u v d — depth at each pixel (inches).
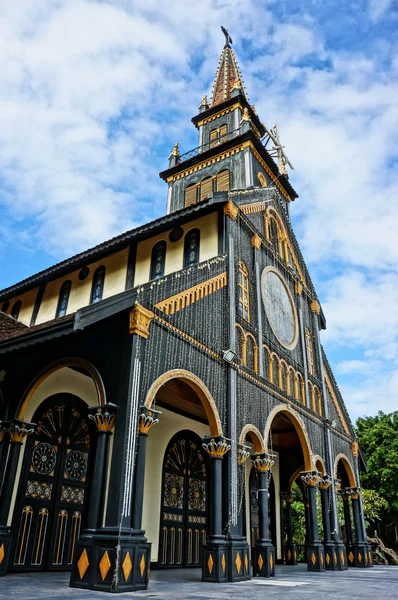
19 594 302.5
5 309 905.5
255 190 810.2
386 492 1364.4
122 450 364.2
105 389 399.5
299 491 1472.7
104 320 424.8
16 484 489.7
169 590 365.1
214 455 498.6
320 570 697.0
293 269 924.6
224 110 1117.1
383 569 809.5
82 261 798.5
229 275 622.2
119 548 327.9
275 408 671.1
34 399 518.0
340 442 929.5
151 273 714.2
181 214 706.8
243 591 375.2
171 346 460.8
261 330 692.1
